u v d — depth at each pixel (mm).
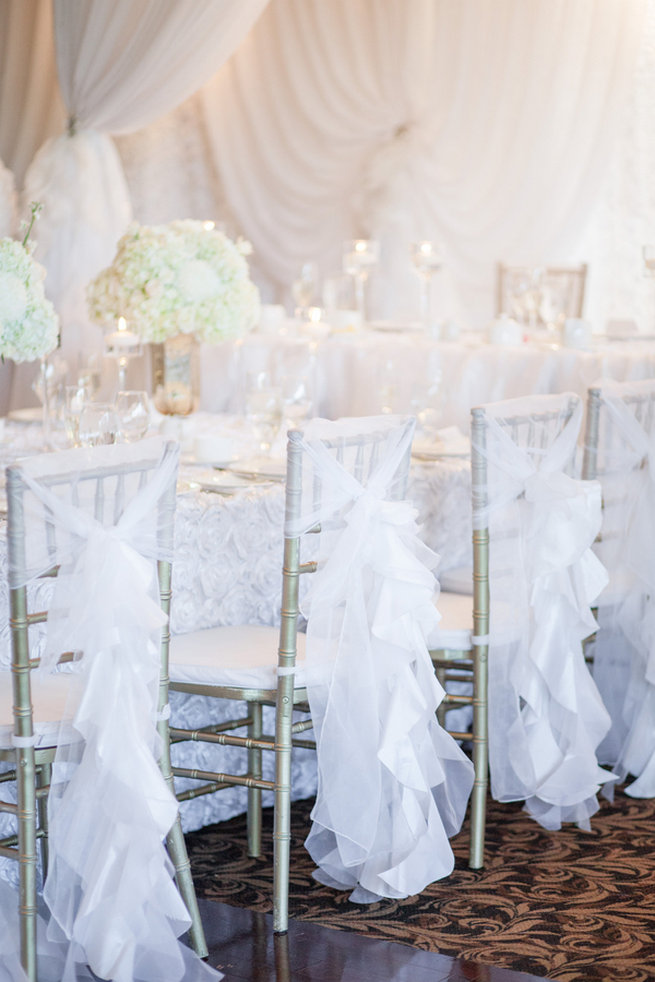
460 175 6723
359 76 6980
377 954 2627
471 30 6613
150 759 2447
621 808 3533
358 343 4977
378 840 2852
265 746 2750
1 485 3180
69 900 2449
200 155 7672
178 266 3664
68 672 2793
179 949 2492
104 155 6266
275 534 3307
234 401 5289
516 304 5289
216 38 6012
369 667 2770
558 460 3201
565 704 3262
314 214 7246
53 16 6262
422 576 2771
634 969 2561
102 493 2395
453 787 3018
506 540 3189
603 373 4363
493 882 3000
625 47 6195
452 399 4699
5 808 2436
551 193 6434
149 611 2414
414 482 3537
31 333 3396
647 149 6246
